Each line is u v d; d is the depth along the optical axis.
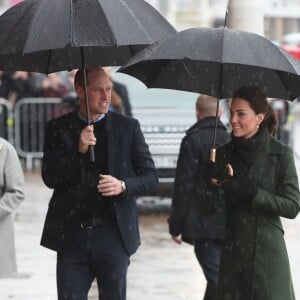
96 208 17.28
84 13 16.69
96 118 17.56
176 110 40.88
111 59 18.70
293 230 35.06
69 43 16.33
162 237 33.78
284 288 16.19
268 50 15.90
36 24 16.55
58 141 17.56
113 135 17.50
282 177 16.16
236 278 16.28
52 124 17.70
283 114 53.22
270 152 16.25
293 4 107.88
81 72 17.56
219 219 20.91
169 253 30.88
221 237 20.95
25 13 16.84
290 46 78.69
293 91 17.23
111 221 17.34
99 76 17.34
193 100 41.50
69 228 17.33
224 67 17.36
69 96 45.22
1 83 54.91
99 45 16.44
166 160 37.38
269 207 15.85
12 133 54.03
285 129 52.97
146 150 17.70
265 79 17.20
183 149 21.09
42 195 44.06
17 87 54.72
